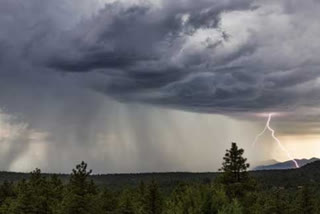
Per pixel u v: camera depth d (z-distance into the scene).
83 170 42.66
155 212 60.34
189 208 25.41
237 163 39.62
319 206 60.44
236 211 25.12
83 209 41.03
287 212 55.53
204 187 27.34
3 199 59.09
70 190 42.44
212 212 25.61
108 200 55.50
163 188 103.81
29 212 44.47
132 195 69.81
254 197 37.00
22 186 52.91
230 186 38.09
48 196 50.12
